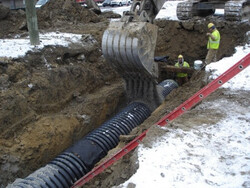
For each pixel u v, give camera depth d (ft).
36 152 22.34
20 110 22.82
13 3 60.95
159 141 14.88
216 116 17.60
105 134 21.15
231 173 12.67
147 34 22.97
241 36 33.78
